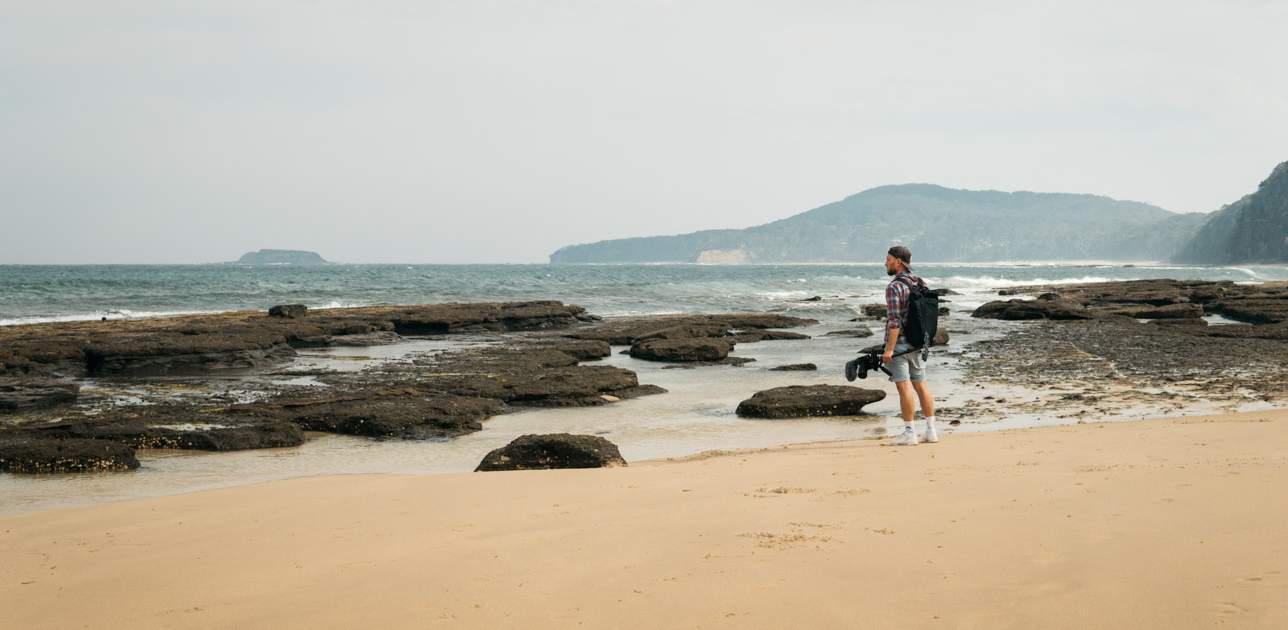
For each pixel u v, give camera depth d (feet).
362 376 67.72
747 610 12.93
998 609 12.37
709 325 104.22
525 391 54.60
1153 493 19.11
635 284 249.96
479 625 12.91
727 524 18.42
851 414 48.32
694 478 25.17
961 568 14.42
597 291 214.90
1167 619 11.50
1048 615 12.00
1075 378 61.05
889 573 14.37
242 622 13.70
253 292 193.98
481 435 44.98
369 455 40.14
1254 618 11.25
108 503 28.60
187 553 18.70
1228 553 14.14
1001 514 18.07
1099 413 45.01
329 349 93.97
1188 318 129.59
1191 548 14.56
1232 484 19.51
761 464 27.71
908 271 32.81
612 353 89.15
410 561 16.79
